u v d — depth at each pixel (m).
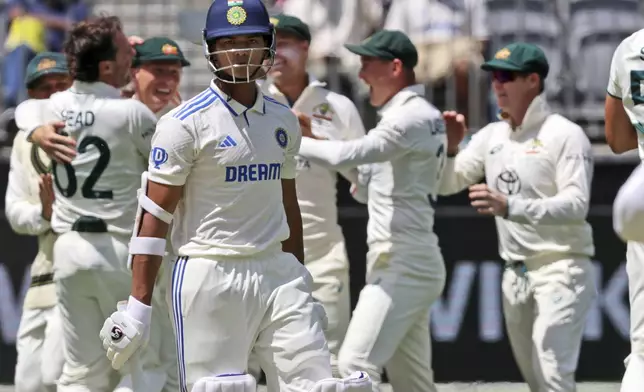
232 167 16.61
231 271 16.67
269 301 16.80
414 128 22.48
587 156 22.94
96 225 20.98
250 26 16.59
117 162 21.03
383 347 22.78
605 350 29.86
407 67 23.28
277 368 16.78
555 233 23.05
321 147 22.31
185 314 16.70
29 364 24.16
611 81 18.00
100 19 21.42
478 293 29.91
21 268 30.06
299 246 18.36
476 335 30.00
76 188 21.06
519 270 23.48
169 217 16.73
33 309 24.11
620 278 29.78
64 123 21.05
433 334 30.05
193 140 16.53
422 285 23.05
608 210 29.78
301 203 24.33
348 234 30.05
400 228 22.98
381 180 23.23
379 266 23.16
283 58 24.36
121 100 21.20
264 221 16.92
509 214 22.38
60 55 24.78
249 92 16.91
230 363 16.67
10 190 23.70
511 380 29.97
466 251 29.88
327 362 16.78
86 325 21.38
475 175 24.47
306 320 16.81
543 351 22.92
